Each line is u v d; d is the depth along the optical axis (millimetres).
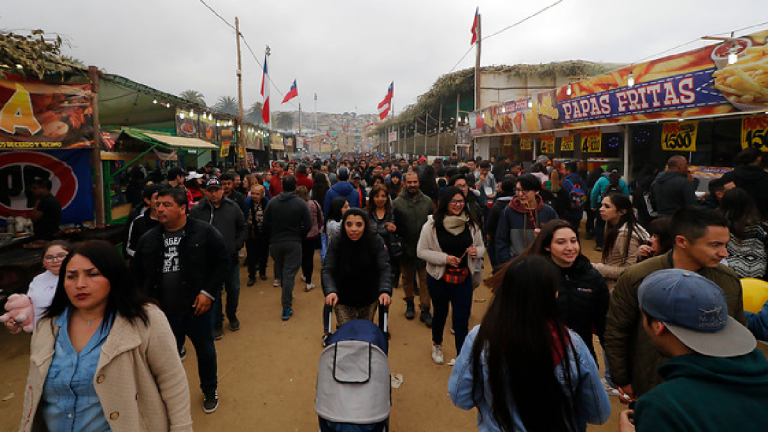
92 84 6047
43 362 1686
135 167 8930
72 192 6203
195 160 15664
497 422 1624
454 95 26906
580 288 2580
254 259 6777
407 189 5293
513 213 4074
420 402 3621
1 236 5488
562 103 11336
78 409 1692
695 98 7277
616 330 2346
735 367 1127
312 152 99688
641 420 1165
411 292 5387
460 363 1760
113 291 1757
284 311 5398
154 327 1807
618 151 11336
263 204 6684
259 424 3342
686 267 2154
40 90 5445
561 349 1550
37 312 2658
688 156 9031
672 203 5254
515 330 1533
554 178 7078
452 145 26203
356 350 2477
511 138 16969
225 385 3889
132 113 10633
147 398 1795
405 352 4492
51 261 2754
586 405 1625
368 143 125812
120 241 6379
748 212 2973
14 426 3266
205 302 3223
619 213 3309
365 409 2307
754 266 2918
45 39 5227
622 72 8922
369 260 3701
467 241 3889
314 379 4004
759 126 6719
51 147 5590
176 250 3186
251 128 19047
